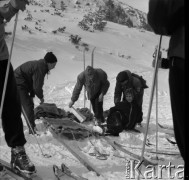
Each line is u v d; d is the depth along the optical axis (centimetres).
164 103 1260
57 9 3303
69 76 1642
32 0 3300
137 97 702
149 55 2639
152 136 666
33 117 616
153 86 366
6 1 392
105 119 786
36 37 2216
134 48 2712
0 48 384
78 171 441
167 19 242
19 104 398
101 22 2891
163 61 365
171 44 246
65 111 768
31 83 624
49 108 713
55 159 491
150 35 3228
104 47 2503
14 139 396
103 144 571
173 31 247
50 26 2577
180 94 237
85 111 788
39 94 616
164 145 612
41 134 601
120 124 645
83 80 743
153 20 248
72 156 509
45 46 2078
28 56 1838
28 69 614
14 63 1703
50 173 426
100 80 727
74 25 2797
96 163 480
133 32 3128
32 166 395
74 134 599
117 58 2333
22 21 2491
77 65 1864
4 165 412
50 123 641
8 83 389
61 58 1925
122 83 699
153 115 970
